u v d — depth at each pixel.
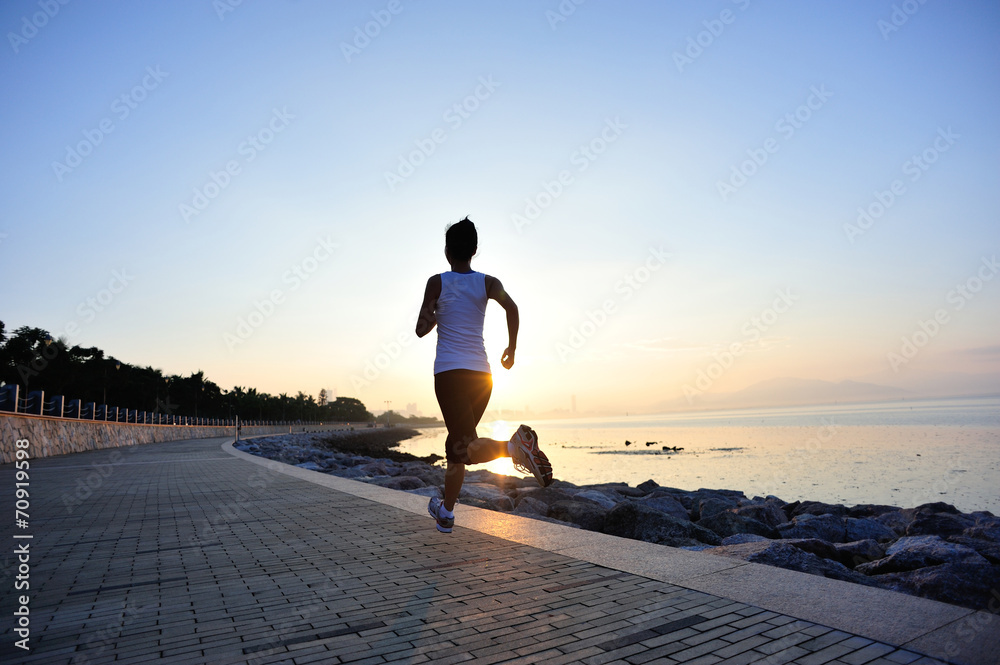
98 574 3.57
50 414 24.03
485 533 4.50
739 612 2.54
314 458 25.16
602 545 3.97
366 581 3.24
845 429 64.56
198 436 59.03
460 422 3.66
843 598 2.69
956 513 8.74
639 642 2.22
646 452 44.72
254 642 2.34
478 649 2.19
